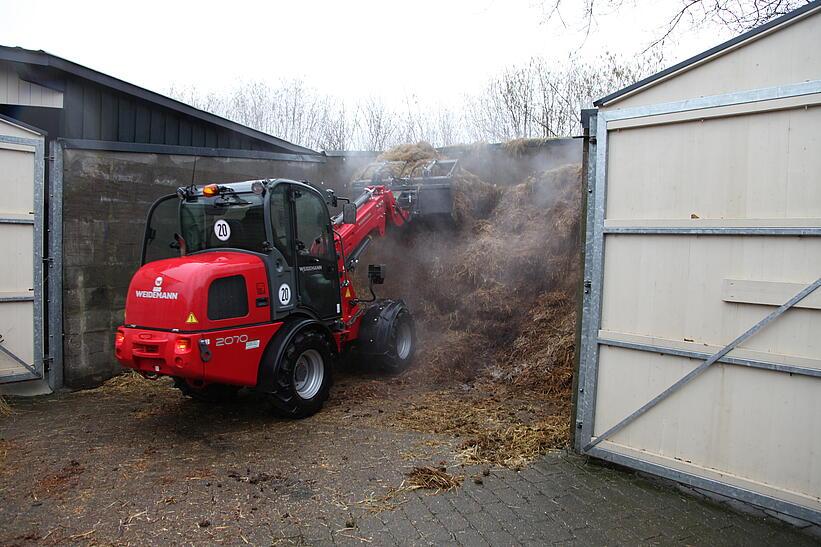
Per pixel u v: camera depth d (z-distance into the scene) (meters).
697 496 3.56
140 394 6.11
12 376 5.90
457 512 3.37
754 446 3.31
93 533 3.16
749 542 3.06
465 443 4.45
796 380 3.17
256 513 3.37
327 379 5.39
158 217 7.00
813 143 3.09
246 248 5.04
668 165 3.60
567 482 3.76
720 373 3.43
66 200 6.25
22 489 3.71
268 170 8.51
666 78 3.58
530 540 3.07
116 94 7.50
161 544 3.04
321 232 5.66
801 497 3.13
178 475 3.92
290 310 5.13
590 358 3.98
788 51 3.16
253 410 5.41
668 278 3.62
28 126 5.89
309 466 4.06
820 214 3.07
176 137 8.30
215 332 4.39
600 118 3.86
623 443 3.85
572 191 7.52
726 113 3.34
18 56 6.44
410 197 7.79
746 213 3.31
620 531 3.16
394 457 4.20
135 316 4.58
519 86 16.19
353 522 3.26
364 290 8.07
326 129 20.47
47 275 6.18
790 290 3.16
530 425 4.84
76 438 4.69
